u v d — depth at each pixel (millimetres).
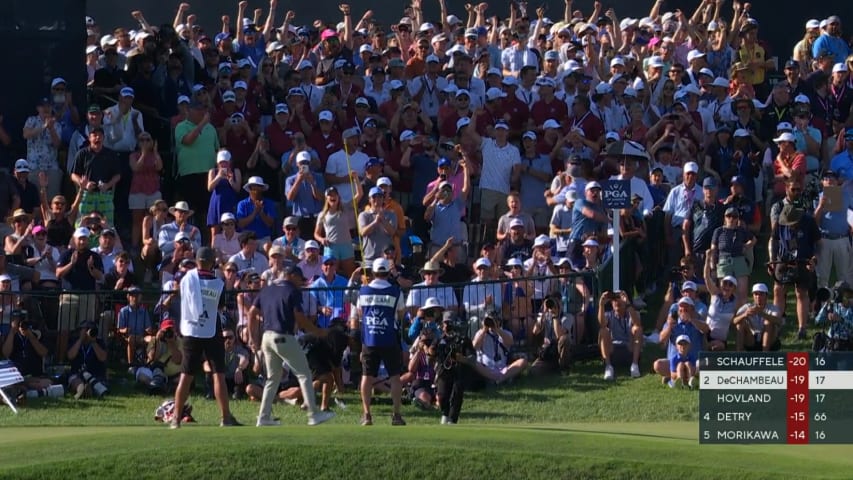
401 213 65688
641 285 68125
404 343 58594
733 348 60750
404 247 67062
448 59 82250
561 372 60062
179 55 74500
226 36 80875
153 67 74125
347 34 81938
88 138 69250
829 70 78625
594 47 82125
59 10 71812
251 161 71188
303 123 72625
